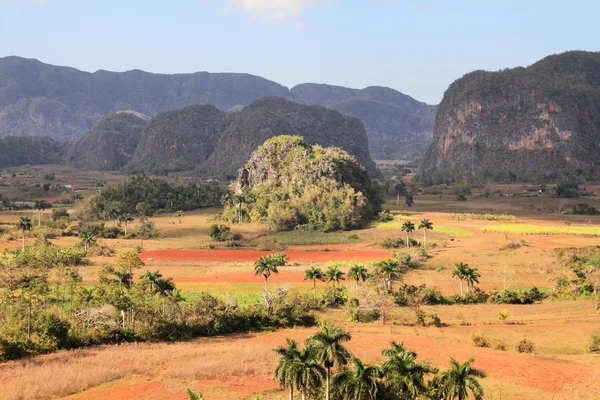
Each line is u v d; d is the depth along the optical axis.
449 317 92.31
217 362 64.88
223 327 85.81
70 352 70.44
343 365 51.41
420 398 48.03
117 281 102.00
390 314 94.38
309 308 97.62
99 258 143.88
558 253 132.50
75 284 100.50
